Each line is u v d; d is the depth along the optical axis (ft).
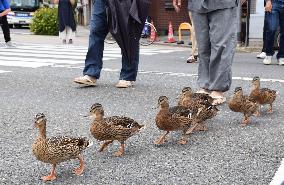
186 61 42.57
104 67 36.19
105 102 23.75
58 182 15.40
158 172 15.93
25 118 21.24
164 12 87.71
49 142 15.39
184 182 15.29
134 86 27.17
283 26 38.93
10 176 15.79
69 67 35.55
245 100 19.99
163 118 17.78
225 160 16.70
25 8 110.93
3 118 21.24
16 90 26.48
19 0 110.93
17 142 18.44
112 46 61.11
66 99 24.39
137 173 15.89
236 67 37.37
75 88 26.76
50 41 67.87
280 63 39.50
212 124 20.30
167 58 45.73
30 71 33.14
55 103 23.65
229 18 22.90
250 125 20.17
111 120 17.06
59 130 19.65
